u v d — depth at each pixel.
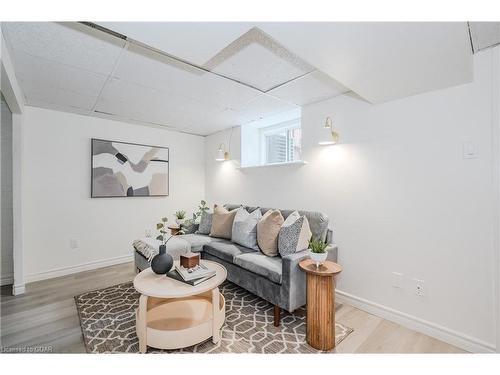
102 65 2.01
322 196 2.69
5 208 2.85
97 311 2.19
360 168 2.35
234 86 2.41
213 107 3.01
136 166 3.77
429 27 1.17
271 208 3.10
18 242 2.57
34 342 1.77
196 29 1.27
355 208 2.39
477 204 1.69
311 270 1.75
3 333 1.88
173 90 2.50
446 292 1.83
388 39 1.26
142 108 3.05
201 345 1.75
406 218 2.04
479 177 1.69
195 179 4.52
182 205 4.33
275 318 2.01
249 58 1.89
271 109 3.07
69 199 3.19
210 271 1.91
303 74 2.15
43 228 3.00
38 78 2.23
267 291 2.09
